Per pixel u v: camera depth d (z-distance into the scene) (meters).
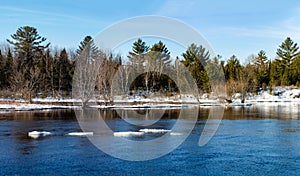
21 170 11.94
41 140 17.95
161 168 12.35
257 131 22.17
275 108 47.25
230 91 60.91
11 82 53.75
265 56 94.88
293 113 37.75
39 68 57.03
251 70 74.25
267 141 18.12
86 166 12.51
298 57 86.81
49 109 41.31
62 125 25.03
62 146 16.23
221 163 13.16
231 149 15.93
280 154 14.85
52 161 13.22
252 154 14.80
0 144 16.73
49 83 58.78
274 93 74.69
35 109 41.03
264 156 14.42
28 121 27.69
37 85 55.81
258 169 12.32
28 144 16.77
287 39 90.19
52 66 58.97
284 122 28.17
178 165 12.84
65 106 43.41
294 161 13.57
